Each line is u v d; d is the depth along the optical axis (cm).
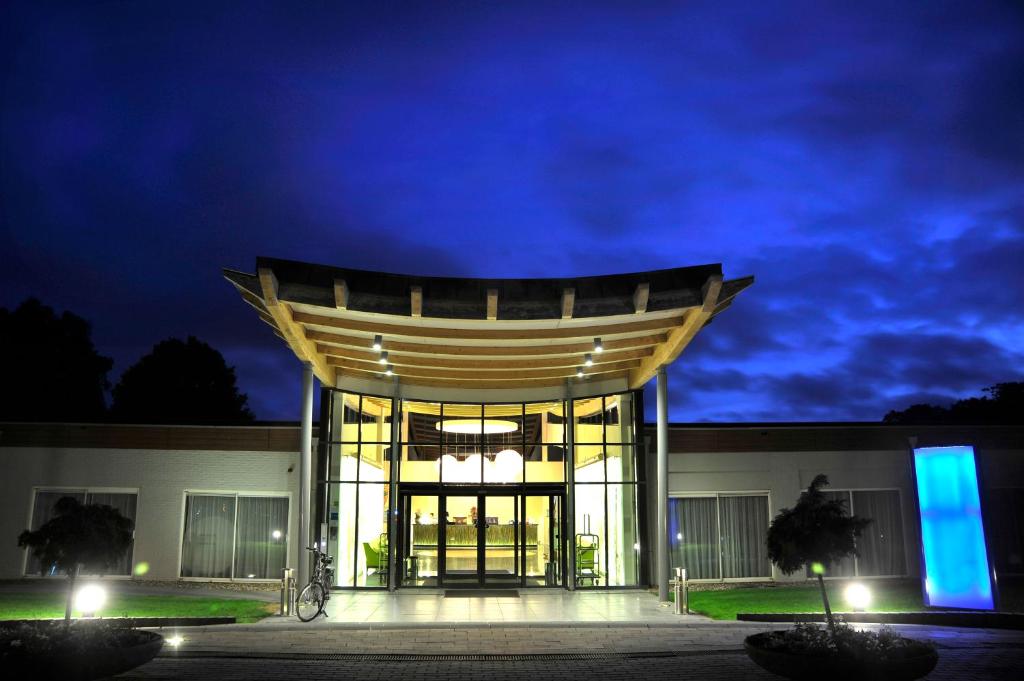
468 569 1795
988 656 1038
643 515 1844
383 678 897
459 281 1324
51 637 812
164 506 1850
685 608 1396
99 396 4397
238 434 1880
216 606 1462
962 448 1501
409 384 1861
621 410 1883
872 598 1641
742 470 1945
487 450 1848
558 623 1290
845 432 1983
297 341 1407
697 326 1391
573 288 1293
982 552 1447
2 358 3953
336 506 1802
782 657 793
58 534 886
